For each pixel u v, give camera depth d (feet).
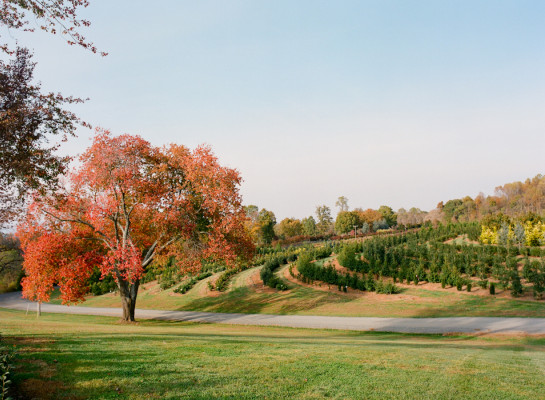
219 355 28.22
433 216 275.39
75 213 64.49
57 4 22.62
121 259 63.21
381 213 280.10
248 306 86.02
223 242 65.92
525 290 75.92
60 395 18.29
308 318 69.41
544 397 20.38
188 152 71.20
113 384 20.16
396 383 22.27
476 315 62.08
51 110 26.89
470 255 95.14
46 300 63.93
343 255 111.75
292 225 268.21
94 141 62.44
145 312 90.07
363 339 46.06
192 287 115.75
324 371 24.47
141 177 64.49
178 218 63.52
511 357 30.99
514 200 266.16
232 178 68.03
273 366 25.30
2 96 24.68
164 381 21.12
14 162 25.04
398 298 79.30
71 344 29.71
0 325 44.45
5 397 16.84
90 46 25.08
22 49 25.70
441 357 29.94
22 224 59.62
